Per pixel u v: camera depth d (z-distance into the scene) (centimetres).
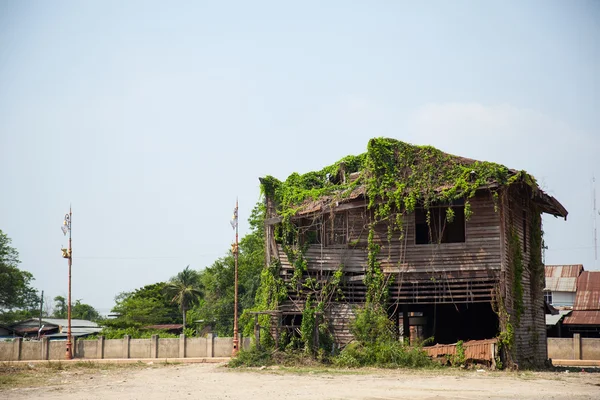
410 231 3531
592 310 5284
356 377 2848
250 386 2564
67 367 3938
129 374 3356
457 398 2167
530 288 3775
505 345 3225
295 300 3716
